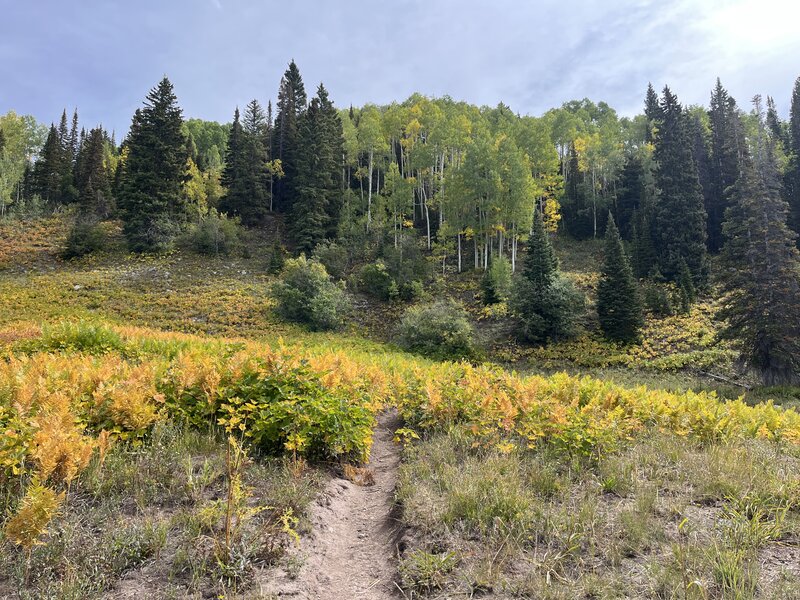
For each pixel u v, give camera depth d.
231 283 40.62
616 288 31.84
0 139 66.44
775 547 3.67
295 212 51.84
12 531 3.05
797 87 55.19
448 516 4.25
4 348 10.96
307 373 6.82
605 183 60.50
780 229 22.42
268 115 76.56
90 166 63.69
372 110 66.69
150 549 3.47
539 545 3.83
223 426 6.17
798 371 21.73
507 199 43.81
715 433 7.38
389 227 50.00
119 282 38.31
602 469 5.46
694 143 54.06
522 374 26.12
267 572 3.45
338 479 5.80
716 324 31.08
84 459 4.17
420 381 10.61
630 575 3.34
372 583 3.65
